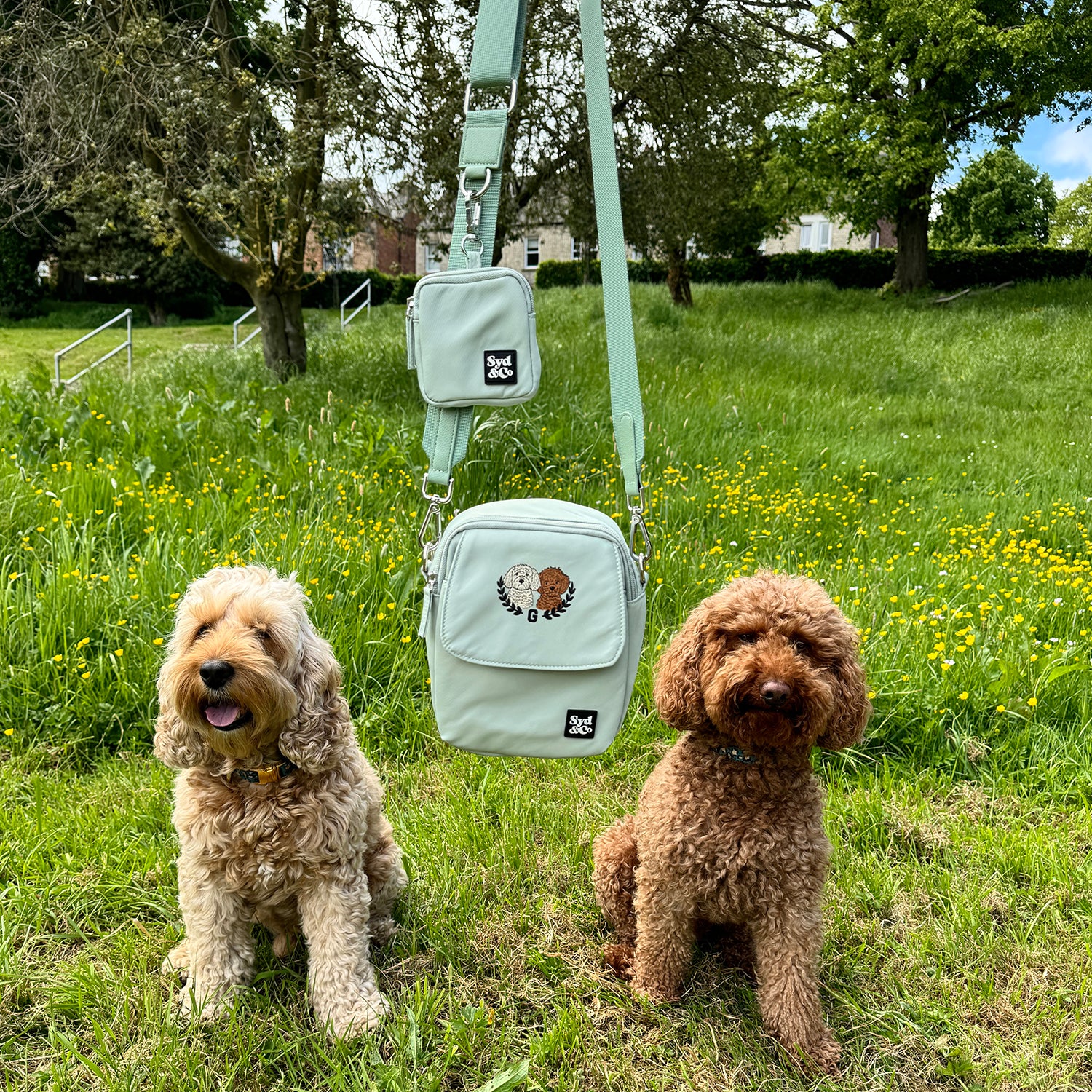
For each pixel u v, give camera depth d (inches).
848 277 411.2
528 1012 40.2
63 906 43.8
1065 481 109.9
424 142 144.1
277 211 151.6
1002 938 44.0
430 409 35.7
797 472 108.7
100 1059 36.5
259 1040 37.3
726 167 202.2
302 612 40.3
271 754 38.4
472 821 50.4
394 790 54.7
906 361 190.1
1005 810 53.5
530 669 35.2
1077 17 275.7
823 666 38.2
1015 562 83.7
